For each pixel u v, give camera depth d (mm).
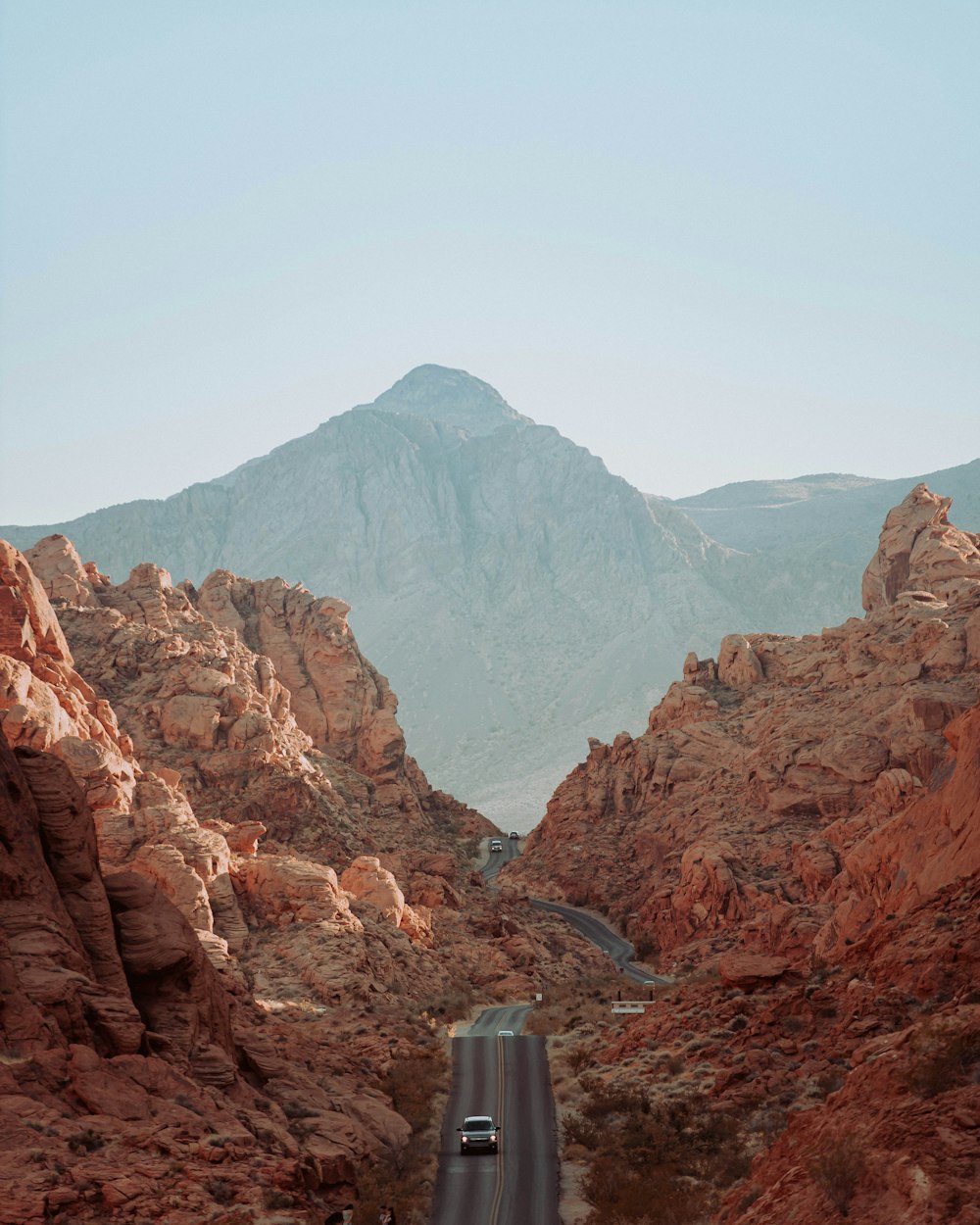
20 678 89188
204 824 97500
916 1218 21281
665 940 123938
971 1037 26250
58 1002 35312
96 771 86875
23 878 38844
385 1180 40156
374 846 130875
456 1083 59000
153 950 41750
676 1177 40438
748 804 138125
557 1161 46094
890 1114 24938
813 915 79875
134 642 139875
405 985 85062
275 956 80312
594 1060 60344
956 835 55469
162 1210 28828
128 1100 34031
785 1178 26266
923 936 47688
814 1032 47781
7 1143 29766
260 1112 40062
